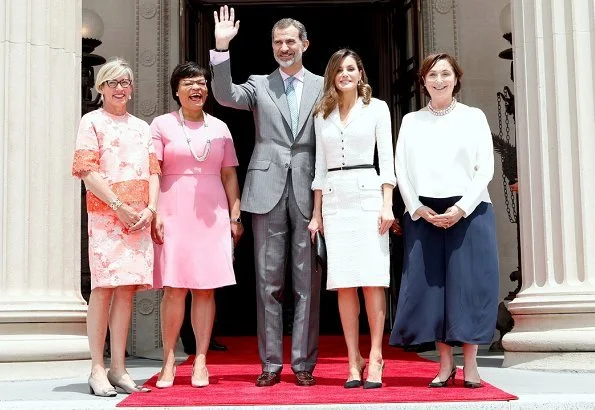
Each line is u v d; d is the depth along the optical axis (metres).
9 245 6.06
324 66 15.89
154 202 5.15
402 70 11.19
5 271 6.03
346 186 5.14
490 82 10.38
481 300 4.91
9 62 6.22
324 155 5.28
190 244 5.32
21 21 6.29
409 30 11.09
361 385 5.13
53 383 5.65
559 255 6.44
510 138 10.34
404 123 5.25
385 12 12.67
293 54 5.44
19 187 6.12
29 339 5.92
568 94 6.55
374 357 5.08
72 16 6.57
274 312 5.38
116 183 5.05
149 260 5.11
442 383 5.02
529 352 6.41
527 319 6.50
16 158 6.14
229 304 14.97
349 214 5.11
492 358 7.96
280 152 5.41
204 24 12.28
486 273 4.93
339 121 5.23
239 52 16.09
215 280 5.31
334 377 5.89
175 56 10.58
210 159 5.44
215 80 5.35
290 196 5.38
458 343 4.98
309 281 5.34
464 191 5.04
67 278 6.32
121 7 10.62
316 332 5.38
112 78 5.14
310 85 5.52
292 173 5.37
